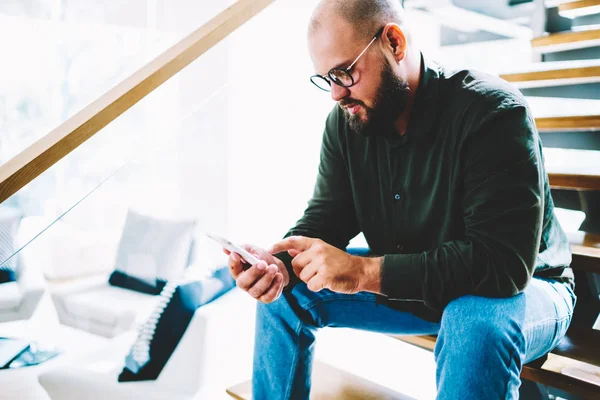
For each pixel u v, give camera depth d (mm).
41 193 3396
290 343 1314
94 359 2355
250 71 2799
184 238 3088
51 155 1137
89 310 2816
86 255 3121
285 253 1298
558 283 1234
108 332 2734
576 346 1315
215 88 2867
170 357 1982
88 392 1983
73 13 4078
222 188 2992
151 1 3783
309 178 2748
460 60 2730
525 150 1056
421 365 1848
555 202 1862
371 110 1167
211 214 3068
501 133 1067
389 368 1823
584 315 1495
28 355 2375
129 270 3131
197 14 3504
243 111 2857
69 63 4141
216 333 1965
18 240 2656
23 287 2885
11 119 4156
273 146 2834
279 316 1319
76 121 1180
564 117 1798
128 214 3227
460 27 2975
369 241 1381
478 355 964
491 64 2662
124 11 3898
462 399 958
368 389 1516
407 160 1238
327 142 1418
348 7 1099
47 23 4109
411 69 1170
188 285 2027
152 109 3012
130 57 4012
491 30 3059
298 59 2742
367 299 1332
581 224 1768
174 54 1292
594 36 2053
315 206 1424
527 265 1028
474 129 1098
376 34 1107
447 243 1090
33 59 4137
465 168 1122
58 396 2018
